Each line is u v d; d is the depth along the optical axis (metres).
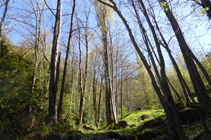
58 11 8.70
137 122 12.24
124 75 19.64
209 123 6.15
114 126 12.15
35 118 6.75
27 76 8.31
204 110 7.34
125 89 26.41
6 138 6.13
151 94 25.66
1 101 6.16
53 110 7.11
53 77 7.68
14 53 8.48
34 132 6.07
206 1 3.95
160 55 4.90
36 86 8.66
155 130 6.94
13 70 7.14
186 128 6.68
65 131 6.30
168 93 4.56
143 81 24.17
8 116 6.46
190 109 7.85
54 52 8.05
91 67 20.95
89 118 19.19
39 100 7.51
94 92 22.38
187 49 5.78
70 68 16.11
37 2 12.21
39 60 11.58
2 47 7.80
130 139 6.85
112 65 15.40
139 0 5.52
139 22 5.60
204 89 7.12
